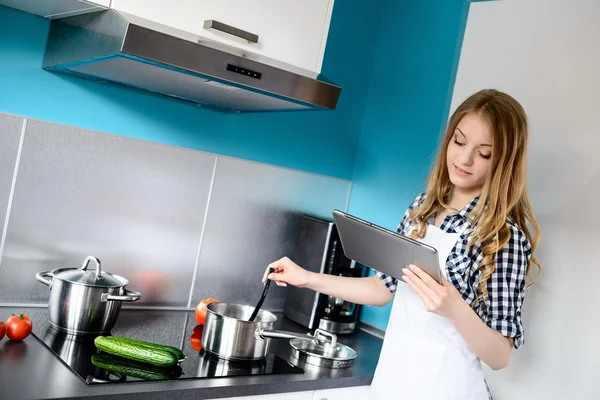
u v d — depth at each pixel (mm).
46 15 1873
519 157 1645
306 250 2432
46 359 1570
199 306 2131
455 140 1681
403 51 2574
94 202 2059
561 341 1952
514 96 2168
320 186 2604
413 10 2562
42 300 2004
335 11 2520
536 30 2137
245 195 2393
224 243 2363
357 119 2678
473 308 1648
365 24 2619
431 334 1725
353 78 2627
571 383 1916
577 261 1942
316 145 2576
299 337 1888
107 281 1801
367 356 2135
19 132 1901
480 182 1718
